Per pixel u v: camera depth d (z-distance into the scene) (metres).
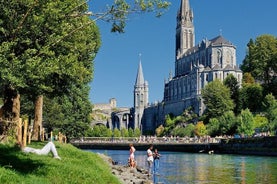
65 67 20.77
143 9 21.53
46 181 19.53
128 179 33.38
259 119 139.88
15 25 19.22
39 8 19.30
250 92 167.12
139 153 117.12
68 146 45.75
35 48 20.30
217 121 154.62
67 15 21.31
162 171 48.59
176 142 134.00
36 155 27.58
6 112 25.38
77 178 22.66
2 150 25.52
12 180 17.05
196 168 53.59
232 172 46.72
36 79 20.00
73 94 75.06
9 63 18.28
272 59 172.50
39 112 46.03
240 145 107.06
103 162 40.66
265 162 66.62
